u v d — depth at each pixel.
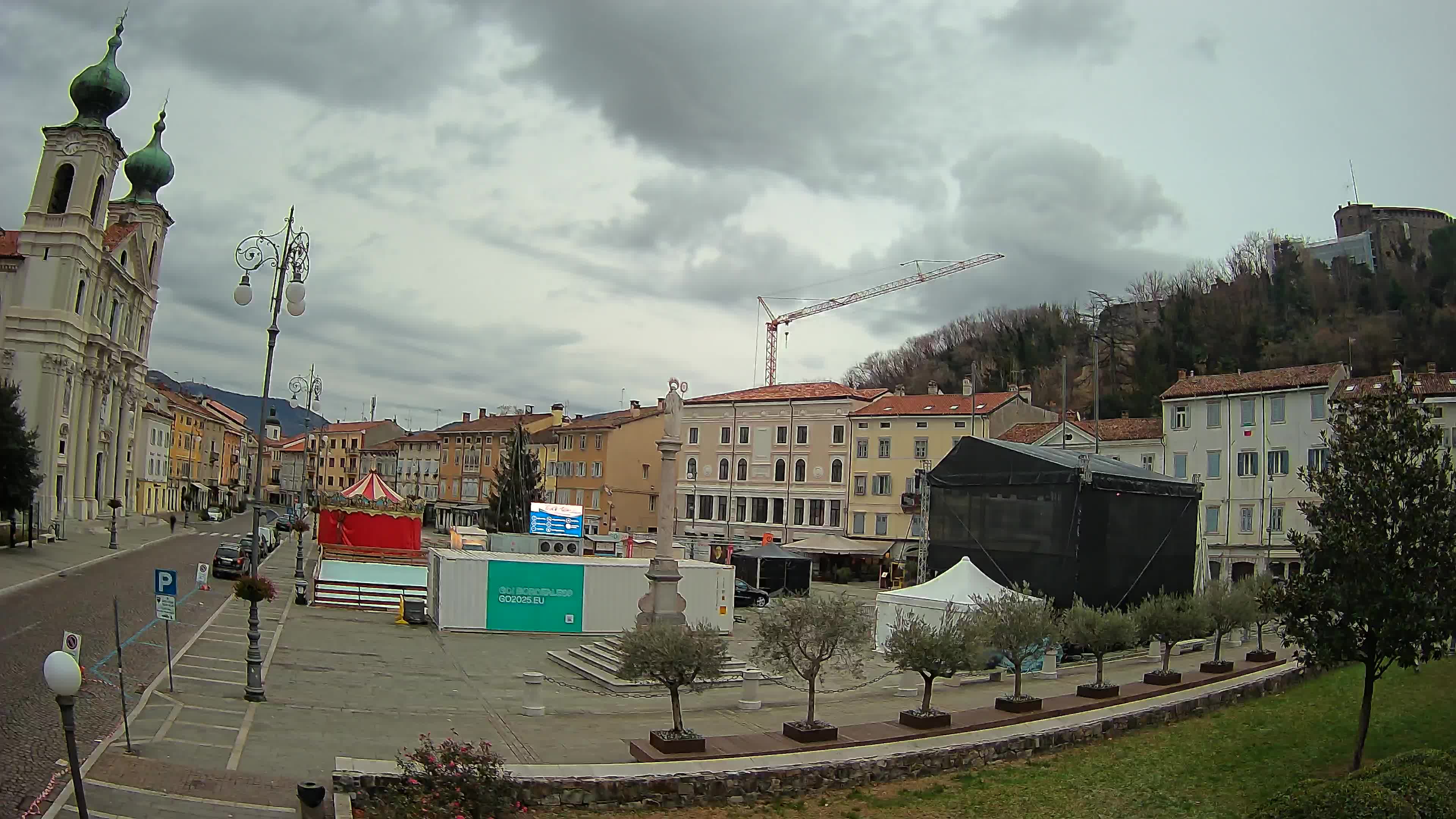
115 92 77.88
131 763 17.98
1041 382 121.19
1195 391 66.75
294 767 19.03
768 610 25.12
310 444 175.50
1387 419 21.00
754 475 91.38
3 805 14.93
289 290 30.48
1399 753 21.86
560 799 18.56
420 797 15.30
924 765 21.78
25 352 72.56
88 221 76.00
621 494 99.31
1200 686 31.33
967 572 38.59
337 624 41.59
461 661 34.72
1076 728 24.64
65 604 36.72
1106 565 44.06
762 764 20.48
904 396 91.06
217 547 74.38
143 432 106.81
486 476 122.12
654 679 22.23
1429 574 19.66
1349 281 113.88
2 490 54.25
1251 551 62.25
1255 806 16.70
